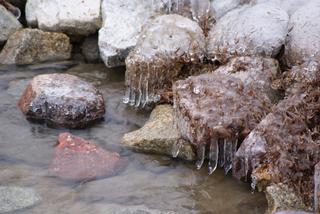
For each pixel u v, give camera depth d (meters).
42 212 6.46
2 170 7.27
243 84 7.69
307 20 8.52
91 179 7.09
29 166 7.36
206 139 7.25
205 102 7.42
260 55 8.59
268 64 8.23
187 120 7.42
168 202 6.70
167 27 9.02
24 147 7.81
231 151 7.28
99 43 9.89
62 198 6.72
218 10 9.82
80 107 8.34
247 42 8.63
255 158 6.87
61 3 10.51
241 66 8.20
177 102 7.68
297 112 7.00
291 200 6.34
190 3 9.99
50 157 7.56
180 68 8.86
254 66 8.18
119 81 9.66
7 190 6.84
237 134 7.21
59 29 10.48
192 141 7.39
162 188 6.97
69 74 9.56
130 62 8.87
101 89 9.39
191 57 8.81
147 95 8.84
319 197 5.95
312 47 8.29
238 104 7.38
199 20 9.79
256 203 6.66
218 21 9.34
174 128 7.76
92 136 8.12
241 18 8.89
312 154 6.62
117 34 9.79
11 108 8.77
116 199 6.73
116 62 9.91
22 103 8.68
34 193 6.80
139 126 8.38
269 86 7.98
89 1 10.46
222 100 7.41
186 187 6.99
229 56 8.70
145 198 6.76
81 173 7.19
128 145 7.80
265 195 6.73
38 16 10.61
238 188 6.95
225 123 7.19
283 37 8.62
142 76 8.81
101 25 10.38
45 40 10.36
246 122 7.24
